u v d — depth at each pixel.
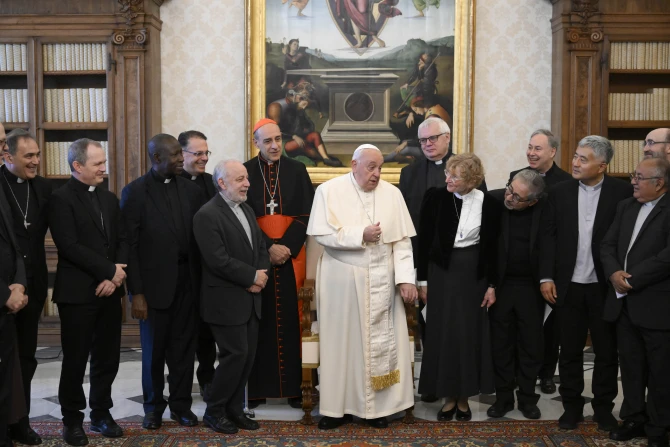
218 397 4.19
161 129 6.80
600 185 4.23
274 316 4.66
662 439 3.88
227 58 6.78
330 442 4.04
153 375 4.21
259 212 4.74
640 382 3.99
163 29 6.76
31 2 6.44
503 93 6.80
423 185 4.95
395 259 4.38
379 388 4.22
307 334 4.36
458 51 6.66
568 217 4.22
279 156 4.79
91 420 4.19
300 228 4.76
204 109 6.80
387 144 6.77
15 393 3.70
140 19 6.36
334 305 4.30
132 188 4.23
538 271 4.34
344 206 4.35
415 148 6.76
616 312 3.99
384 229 4.31
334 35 6.73
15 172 4.05
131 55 6.40
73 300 3.91
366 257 4.27
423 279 4.43
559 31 6.54
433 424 4.36
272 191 4.77
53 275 6.59
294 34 6.71
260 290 4.17
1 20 6.44
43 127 6.50
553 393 5.02
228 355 4.12
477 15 6.77
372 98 6.76
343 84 6.75
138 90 6.42
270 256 4.61
